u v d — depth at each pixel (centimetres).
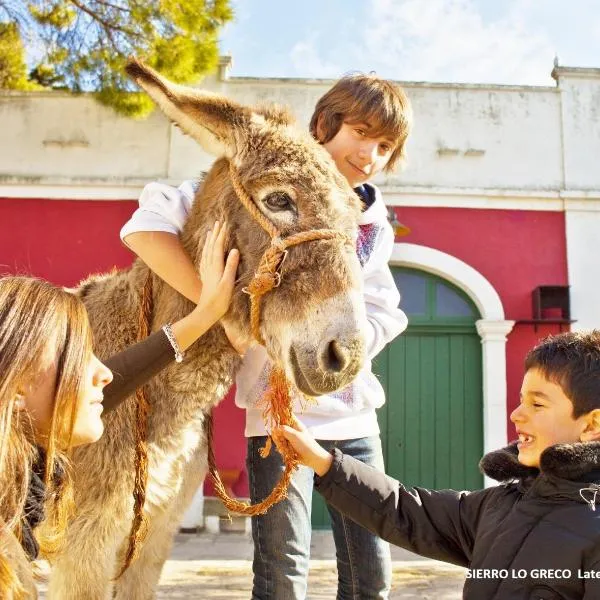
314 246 194
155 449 230
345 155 247
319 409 247
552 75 931
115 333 251
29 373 148
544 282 879
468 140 907
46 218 863
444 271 869
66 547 215
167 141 888
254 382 250
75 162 880
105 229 864
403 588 555
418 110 909
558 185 904
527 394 184
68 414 154
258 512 223
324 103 253
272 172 204
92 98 888
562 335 191
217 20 814
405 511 205
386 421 860
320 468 208
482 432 859
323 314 186
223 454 810
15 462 143
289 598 233
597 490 165
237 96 902
